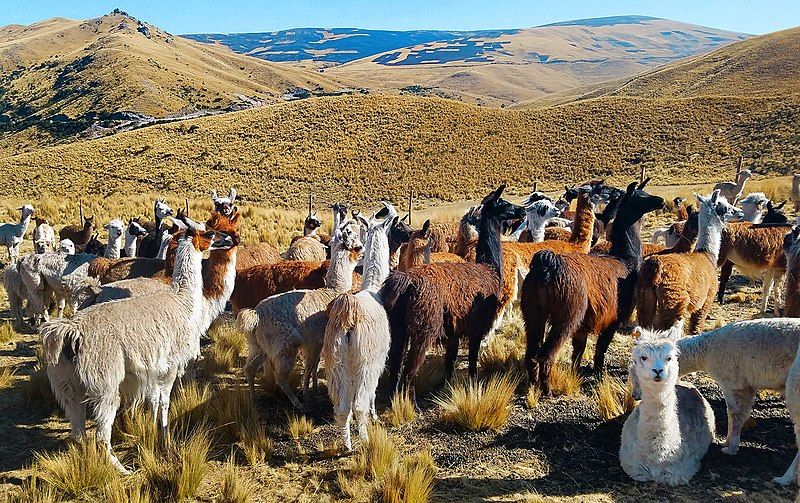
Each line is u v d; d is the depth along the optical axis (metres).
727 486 5.14
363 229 7.84
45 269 9.41
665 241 13.60
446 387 7.14
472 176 51.44
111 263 9.59
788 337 5.21
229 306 10.84
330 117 67.25
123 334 5.26
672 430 5.18
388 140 60.50
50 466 5.15
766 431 6.06
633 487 5.17
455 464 5.61
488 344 8.70
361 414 5.81
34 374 7.17
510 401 6.85
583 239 9.48
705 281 7.80
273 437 6.16
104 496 4.97
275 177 53.03
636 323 9.64
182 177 52.09
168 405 5.88
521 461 5.64
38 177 51.28
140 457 5.44
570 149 55.72
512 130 61.91
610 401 6.43
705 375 7.43
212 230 6.11
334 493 5.15
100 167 54.41
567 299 6.54
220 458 5.77
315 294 6.86
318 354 6.84
